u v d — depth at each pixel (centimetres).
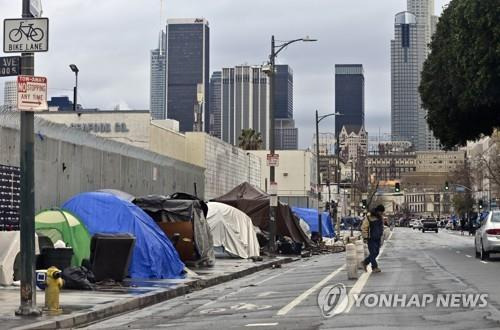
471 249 3784
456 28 3359
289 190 8188
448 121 3869
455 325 1073
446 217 15725
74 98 4656
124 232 1994
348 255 1941
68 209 2064
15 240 1691
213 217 3041
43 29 1227
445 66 3634
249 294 1694
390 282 1789
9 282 1647
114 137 3991
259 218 3628
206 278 2019
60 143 2288
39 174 2138
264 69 3509
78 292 1620
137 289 1698
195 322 1225
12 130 1967
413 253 3331
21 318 1204
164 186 3478
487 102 3353
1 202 1900
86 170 2494
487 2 3181
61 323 1188
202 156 4816
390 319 1150
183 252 2445
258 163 6950
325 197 7475
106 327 1215
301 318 1202
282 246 3566
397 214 16425
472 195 10831
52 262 1684
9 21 1233
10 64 1236
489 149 10262
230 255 3016
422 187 16462
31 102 1227
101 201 2070
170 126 5125
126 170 2914
